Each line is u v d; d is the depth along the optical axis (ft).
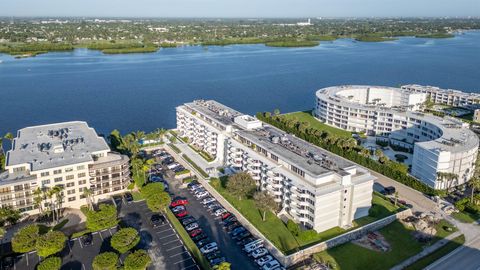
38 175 588.50
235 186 626.23
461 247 532.32
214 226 580.30
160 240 536.01
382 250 524.93
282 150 652.89
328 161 604.08
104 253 464.24
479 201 631.56
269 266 483.92
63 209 619.67
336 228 568.41
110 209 561.02
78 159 629.92
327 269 484.74
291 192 579.89
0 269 469.16
